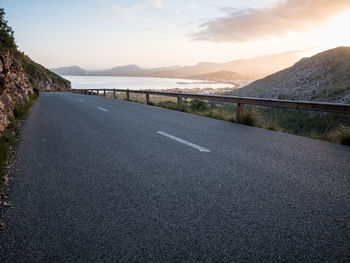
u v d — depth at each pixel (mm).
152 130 6906
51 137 6234
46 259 1852
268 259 1812
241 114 8477
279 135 6340
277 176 3455
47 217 2443
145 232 2162
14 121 8438
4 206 2682
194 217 2393
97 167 3904
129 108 13141
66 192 3014
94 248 1967
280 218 2363
